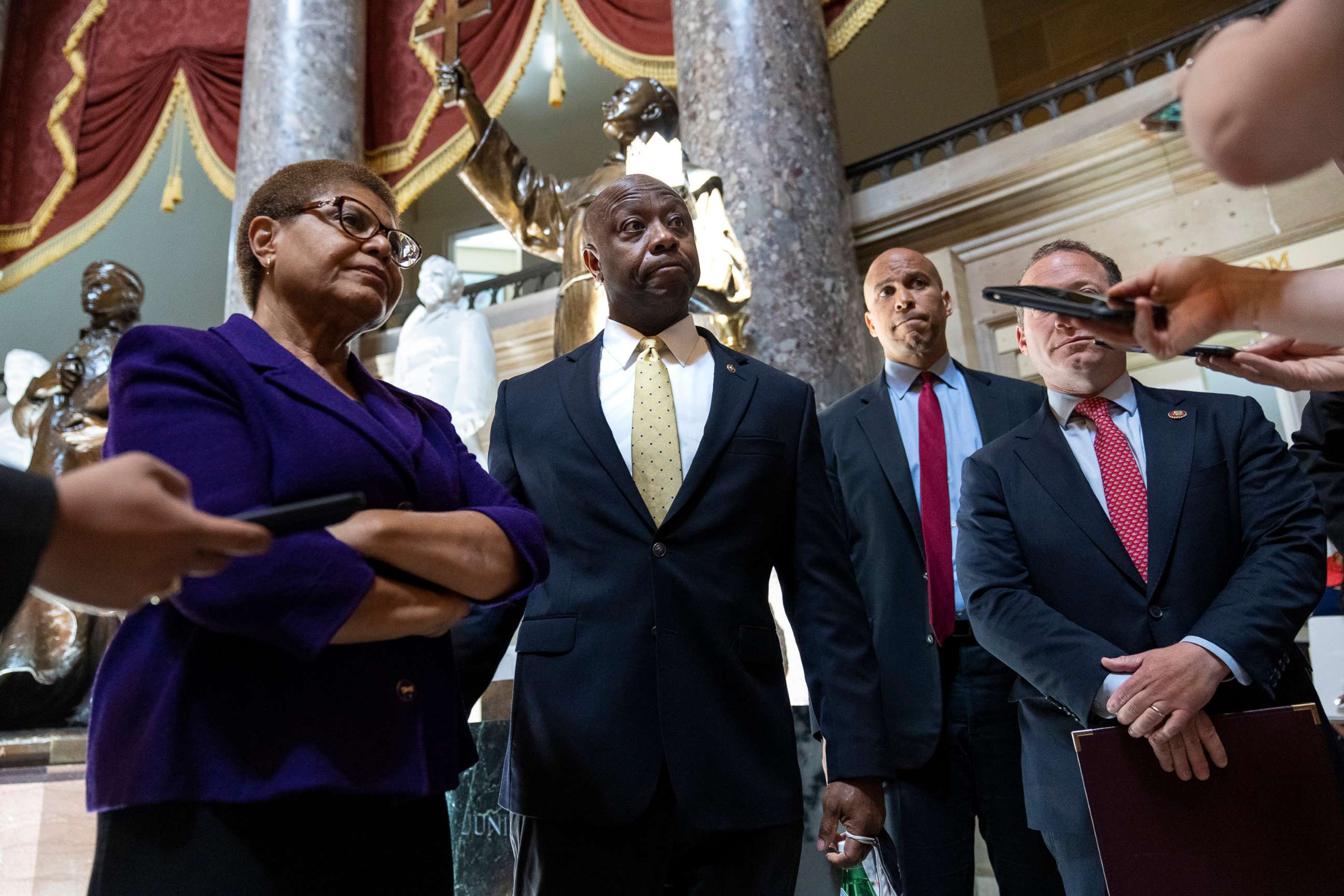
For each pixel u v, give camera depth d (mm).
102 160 9164
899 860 2209
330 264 1443
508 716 3307
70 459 4738
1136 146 6359
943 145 7512
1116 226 6453
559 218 4848
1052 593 2020
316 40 7676
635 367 1862
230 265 7219
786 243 5305
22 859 3086
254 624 1072
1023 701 2064
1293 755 1619
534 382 1924
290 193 1482
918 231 7336
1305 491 1944
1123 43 10086
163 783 1070
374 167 8180
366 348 9023
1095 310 1096
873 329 2957
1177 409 2115
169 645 1148
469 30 8070
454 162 7906
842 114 12148
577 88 13430
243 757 1099
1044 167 6727
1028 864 2219
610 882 1508
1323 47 715
